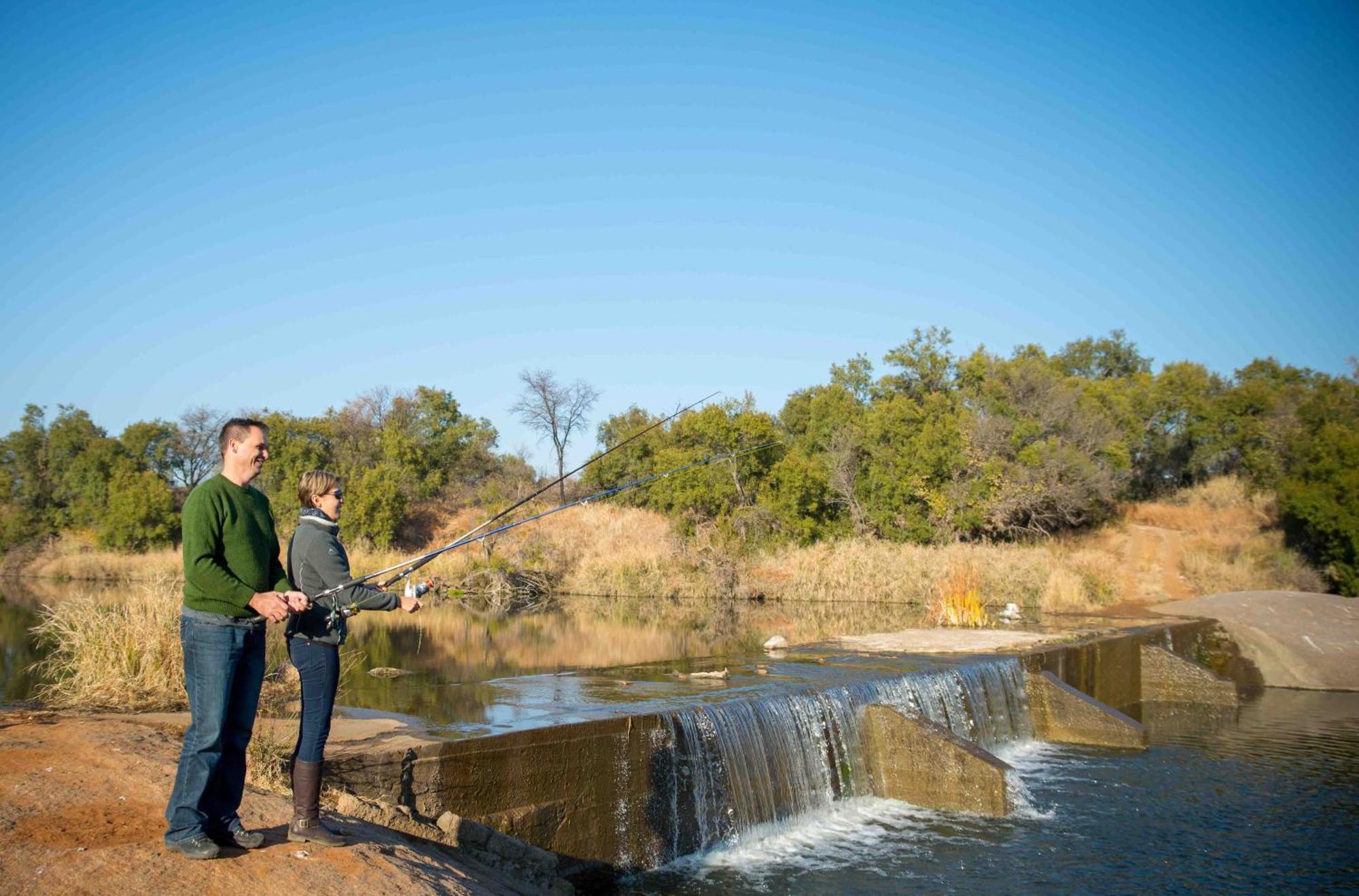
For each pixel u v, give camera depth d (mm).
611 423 50031
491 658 15570
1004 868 9672
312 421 51844
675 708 9984
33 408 49062
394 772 7398
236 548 4941
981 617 20766
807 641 19172
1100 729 14969
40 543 42656
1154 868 9812
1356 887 9414
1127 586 30172
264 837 5219
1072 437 38125
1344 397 32094
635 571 31906
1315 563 29625
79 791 5586
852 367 48438
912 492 35594
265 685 10453
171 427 49875
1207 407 44000
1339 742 15492
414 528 44188
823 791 11180
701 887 8773
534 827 8242
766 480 36438
